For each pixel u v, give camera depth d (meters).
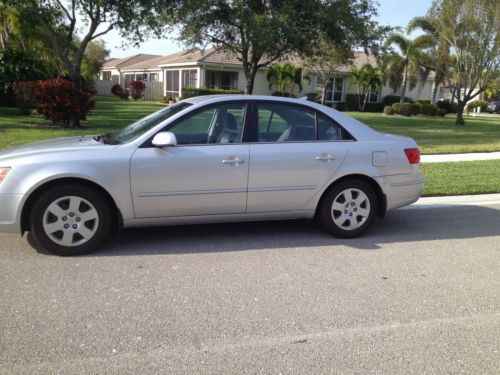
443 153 13.09
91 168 4.76
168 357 3.12
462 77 24.59
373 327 3.60
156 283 4.26
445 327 3.63
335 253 5.20
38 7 15.52
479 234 6.07
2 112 19.45
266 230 5.95
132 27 15.85
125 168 4.84
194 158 5.02
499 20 22.03
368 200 5.70
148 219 5.07
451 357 3.22
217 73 36.81
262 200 5.34
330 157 5.46
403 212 7.12
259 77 36.06
